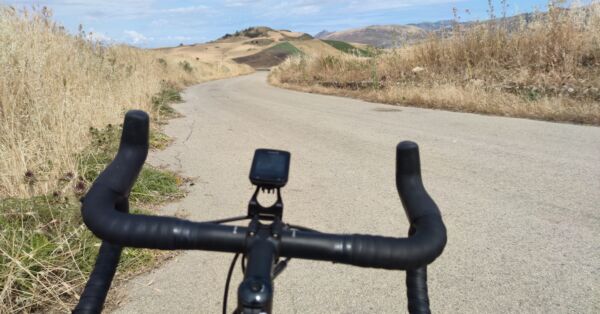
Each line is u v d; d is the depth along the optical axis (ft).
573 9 41.63
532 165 20.27
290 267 12.17
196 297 10.69
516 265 11.78
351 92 56.08
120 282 11.34
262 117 38.34
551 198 16.21
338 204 16.75
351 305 10.34
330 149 25.39
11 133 17.30
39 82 23.02
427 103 41.50
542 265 11.73
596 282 10.82
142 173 18.38
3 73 22.47
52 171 15.70
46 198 13.10
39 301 9.79
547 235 13.38
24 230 11.37
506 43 46.37
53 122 20.04
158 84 56.65
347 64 74.79
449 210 15.66
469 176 19.20
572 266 11.59
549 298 10.28
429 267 11.89
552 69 38.29
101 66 37.70
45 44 28.76
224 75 176.04
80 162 18.12
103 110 26.30
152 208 16.42
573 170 19.22
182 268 12.10
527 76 39.22
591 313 9.68
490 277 11.27
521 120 31.40
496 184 18.02
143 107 36.14
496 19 48.29
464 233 13.80
